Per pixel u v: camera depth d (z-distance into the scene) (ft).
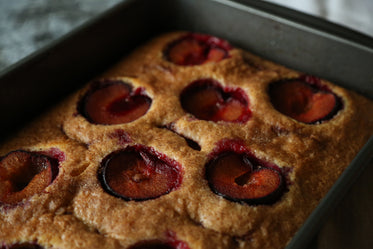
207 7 1.49
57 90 1.37
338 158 1.23
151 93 1.34
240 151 1.22
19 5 1.84
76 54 1.38
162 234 1.08
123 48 1.50
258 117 1.28
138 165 1.20
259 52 1.48
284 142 1.24
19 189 1.18
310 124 1.29
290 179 1.17
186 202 1.12
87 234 1.08
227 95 1.37
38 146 1.25
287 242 1.09
